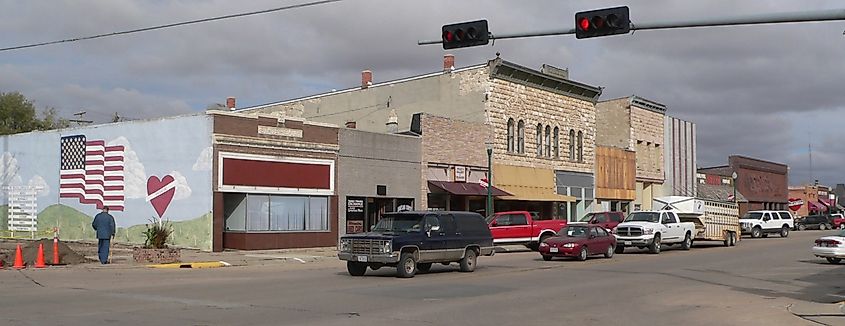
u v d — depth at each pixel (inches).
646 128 2337.6
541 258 1267.2
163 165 1316.4
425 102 1817.2
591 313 591.2
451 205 1680.6
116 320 506.0
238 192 1282.0
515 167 1804.9
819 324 544.7
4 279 800.3
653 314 590.2
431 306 616.4
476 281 842.8
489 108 1737.2
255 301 627.8
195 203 1268.5
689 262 1177.4
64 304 589.0
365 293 705.0
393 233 903.1
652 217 1478.8
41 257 944.3
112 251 1236.5
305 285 773.9
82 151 1453.0
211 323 500.7
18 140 1579.7
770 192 3272.6
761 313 599.2
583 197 2039.9
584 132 2059.5
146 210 1338.6
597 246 1237.1
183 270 967.0
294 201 1365.7
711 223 1635.1
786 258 1280.8
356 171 1469.0
